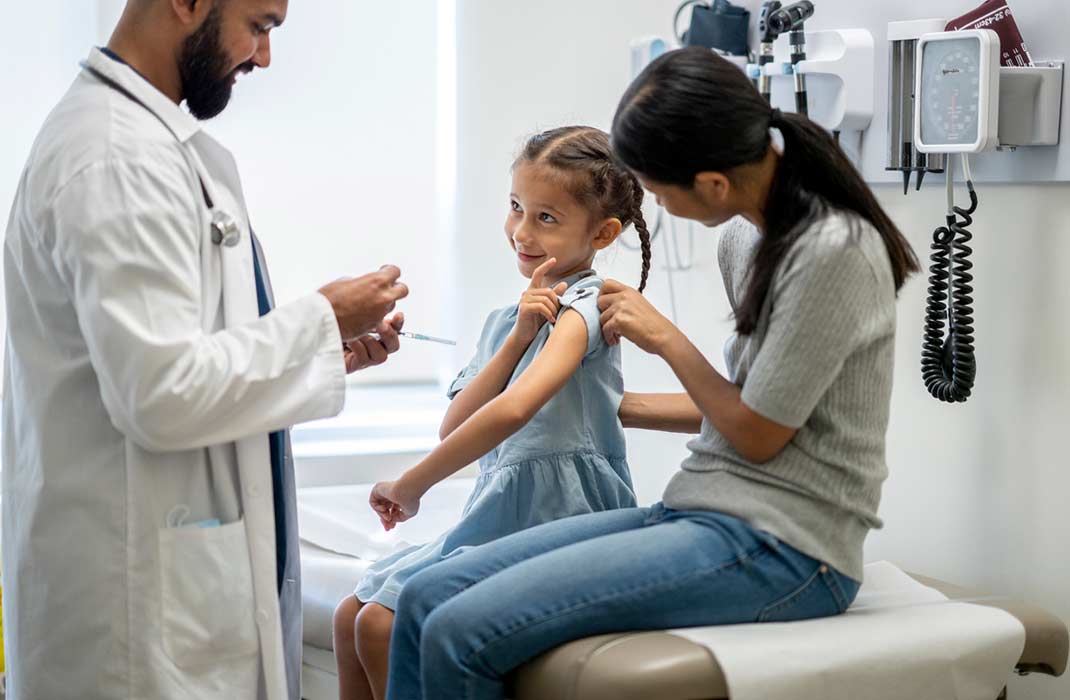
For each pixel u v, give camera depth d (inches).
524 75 125.4
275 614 69.9
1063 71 78.5
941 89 80.7
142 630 66.6
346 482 122.8
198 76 67.8
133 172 62.5
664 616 63.8
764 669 60.3
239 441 68.4
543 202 76.2
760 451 63.9
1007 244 84.2
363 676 78.4
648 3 116.6
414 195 131.0
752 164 63.6
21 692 68.7
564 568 63.5
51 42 115.6
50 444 66.7
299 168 126.6
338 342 67.3
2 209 115.7
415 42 128.7
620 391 78.6
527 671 63.6
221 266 67.5
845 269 61.1
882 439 65.3
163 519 67.0
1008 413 84.8
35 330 68.1
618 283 71.7
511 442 76.2
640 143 63.2
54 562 67.0
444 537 79.9
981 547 87.5
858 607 72.0
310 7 124.6
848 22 94.7
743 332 65.2
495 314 83.4
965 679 66.1
